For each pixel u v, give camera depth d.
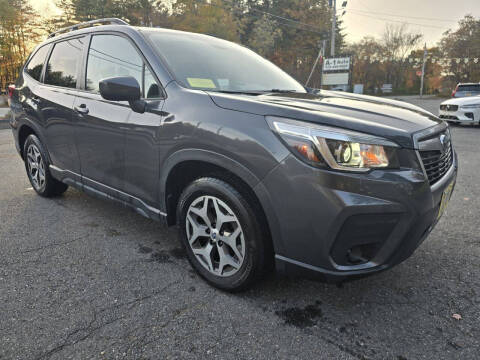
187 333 1.78
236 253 2.02
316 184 1.65
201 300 2.06
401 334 1.81
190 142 2.04
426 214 1.76
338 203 1.62
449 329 1.85
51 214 3.39
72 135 2.99
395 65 54.31
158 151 2.24
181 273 2.36
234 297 2.09
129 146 2.45
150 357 1.62
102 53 2.82
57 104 3.12
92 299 2.05
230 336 1.77
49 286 2.18
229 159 1.88
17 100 3.83
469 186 4.41
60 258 2.54
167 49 2.53
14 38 33.66
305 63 45.19
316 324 1.87
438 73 52.34
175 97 2.20
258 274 1.99
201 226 2.18
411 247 1.81
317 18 44.19
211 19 35.44
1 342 1.69
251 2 48.12
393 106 2.29
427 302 2.08
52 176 3.58
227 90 2.40
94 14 35.97
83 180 3.02
